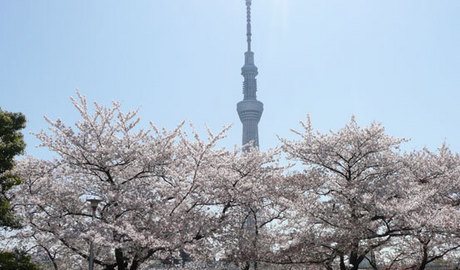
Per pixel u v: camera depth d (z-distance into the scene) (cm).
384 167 2319
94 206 1814
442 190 2412
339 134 2314
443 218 1938
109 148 1956
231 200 2194
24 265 1750
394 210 1969
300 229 2270
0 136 1830
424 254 2148
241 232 2205
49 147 1992
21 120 1894
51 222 1864
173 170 2114
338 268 2395
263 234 2323
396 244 2366
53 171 2142
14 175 1828
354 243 2084
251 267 2467
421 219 1934
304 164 2455
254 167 2312
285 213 2359
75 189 2053
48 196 1995
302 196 2264
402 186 2198
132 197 1928
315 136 2352
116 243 1727
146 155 2012
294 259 2220
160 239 1839
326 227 2191
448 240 2077
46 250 1994
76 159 2008
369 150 2284
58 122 1972
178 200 2038
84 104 2019
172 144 2102
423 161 2506
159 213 1966
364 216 2053
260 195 2264
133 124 2073
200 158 2084
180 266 2084
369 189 2172
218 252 2197
